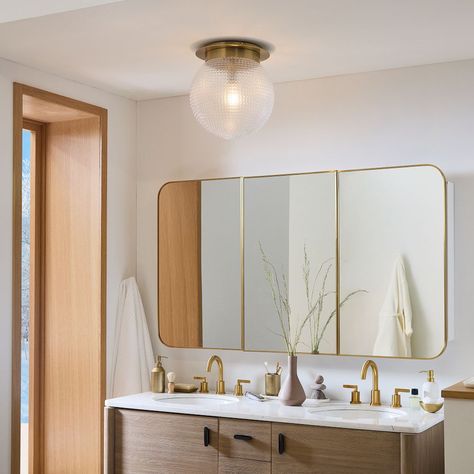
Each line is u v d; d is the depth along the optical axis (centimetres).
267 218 371
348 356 355
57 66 347
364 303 348
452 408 280
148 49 321
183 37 304
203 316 384
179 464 339
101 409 380
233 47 309
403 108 351
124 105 407
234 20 283
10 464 335
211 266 383
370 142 357
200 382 391
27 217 396
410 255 338
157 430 344
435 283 332
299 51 324
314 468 312
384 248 344
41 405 393
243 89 307
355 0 263
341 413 339
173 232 393
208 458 333
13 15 285
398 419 313
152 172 411
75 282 390
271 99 317
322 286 357
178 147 404
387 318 342
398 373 346
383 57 334
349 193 353
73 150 395
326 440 310
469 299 334
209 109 311
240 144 388
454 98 341
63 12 275
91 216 388
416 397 336
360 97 360
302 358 368
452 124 341
